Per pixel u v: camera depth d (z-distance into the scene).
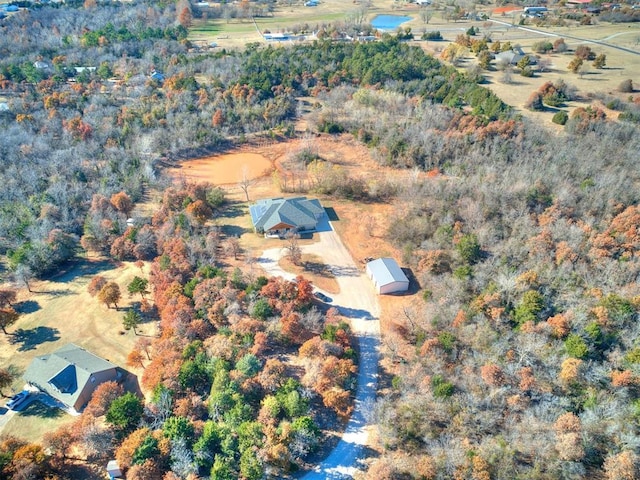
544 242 93.75
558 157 120.69
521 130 133.50
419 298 92.88
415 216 111.25
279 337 80.06
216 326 81.75
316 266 102.31
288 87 177.62
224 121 158.25
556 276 86.44
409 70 178.50
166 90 173.50
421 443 65.25
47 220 109.69
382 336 84.94
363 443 66.75
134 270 103.00
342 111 166.00
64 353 79.38
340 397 69.00
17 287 98.81
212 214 119.94
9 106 158.25
